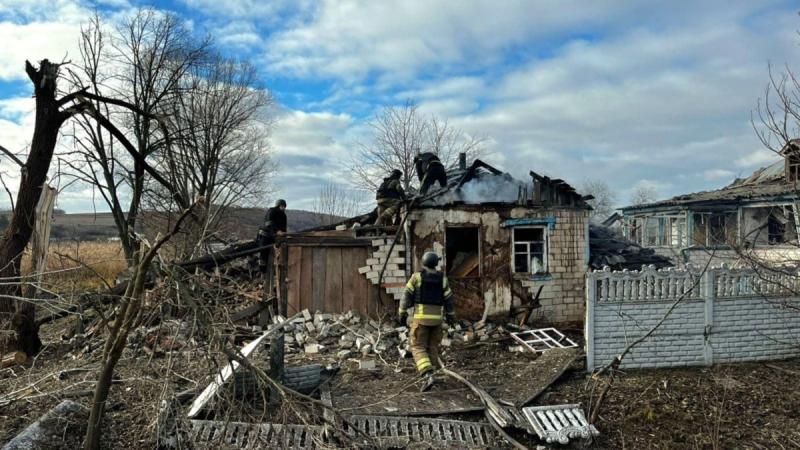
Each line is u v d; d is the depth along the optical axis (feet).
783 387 23.59
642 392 22.86
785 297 25.68
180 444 16.57
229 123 81.00
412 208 34.58
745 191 72.08
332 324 32.30
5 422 18.75
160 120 33.60
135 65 63.26
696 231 66.08
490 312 35.24
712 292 26.04
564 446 19.11
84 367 23.36
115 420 18.48
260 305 33.27
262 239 38.63
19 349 27.07
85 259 32.14
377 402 21.01
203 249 38.86
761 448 19.10
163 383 17.58
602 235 45.09
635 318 25.49
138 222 64.39
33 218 28.58
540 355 28.43
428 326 24.56
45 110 29.07
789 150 20.04
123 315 15.10
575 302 36.47
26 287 27.86
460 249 39.24
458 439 19.16
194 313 15.33
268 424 18.07
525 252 36.60
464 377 24.31
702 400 21.38
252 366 15.87
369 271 34.45
